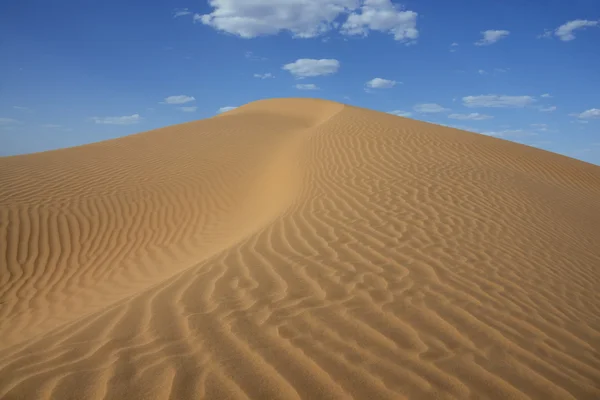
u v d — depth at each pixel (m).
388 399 2.59
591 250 6.95
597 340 3.71
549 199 10.27
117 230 10.48
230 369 2.77
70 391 2.45
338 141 15.03
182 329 3.33
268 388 2.59
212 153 17.67
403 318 3.76
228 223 11.11
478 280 4.94
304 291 4.27
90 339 3.14
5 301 7.19
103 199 12.02
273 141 20.20
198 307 3.80
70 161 15.91
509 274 5.27
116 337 3.18
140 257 9.15
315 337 3.30
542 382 2.94
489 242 6.56
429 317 3.82
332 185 10.30
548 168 14.97
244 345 3.10
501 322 3.86
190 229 10.86
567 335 3.75
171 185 13.70
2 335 5.77
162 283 4.63
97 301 6.76
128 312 3.69
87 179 13.72
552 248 6.69
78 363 2.77
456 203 8.68
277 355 2.99
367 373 2.84
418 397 2.63
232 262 5.25
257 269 4.96
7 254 8.83
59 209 10.98
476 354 3.23
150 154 17.45
